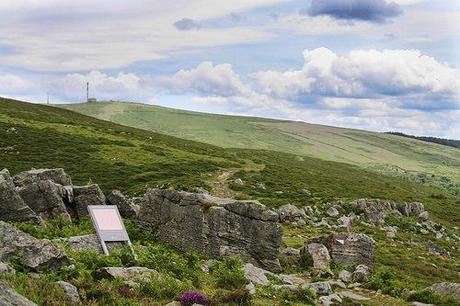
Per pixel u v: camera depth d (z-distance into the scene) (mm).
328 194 96125
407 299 29906
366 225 78438
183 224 37500
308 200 86812
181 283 24906
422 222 88875
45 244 23766
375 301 29094
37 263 22953
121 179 93438
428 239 77500
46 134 123688
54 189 38344
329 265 38188
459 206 129125
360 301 28641
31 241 23688
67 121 153750
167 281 24203
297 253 40062
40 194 37781
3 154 102938
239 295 23875
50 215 37469
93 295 21031
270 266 35469
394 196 113250
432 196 146000
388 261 53688
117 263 26562
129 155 115875
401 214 92688
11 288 17375
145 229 39656
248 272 30469
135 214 41656
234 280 27312
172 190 39312
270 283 29781
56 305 19297
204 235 36156
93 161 106000
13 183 38344
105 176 94812
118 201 41562
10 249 23141
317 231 65312
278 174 114500
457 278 50812
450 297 30000
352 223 77500
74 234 33531
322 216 78812
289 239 54531
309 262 38219
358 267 37219
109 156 111938
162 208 39312
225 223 36281
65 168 98000
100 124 172500
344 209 84812
